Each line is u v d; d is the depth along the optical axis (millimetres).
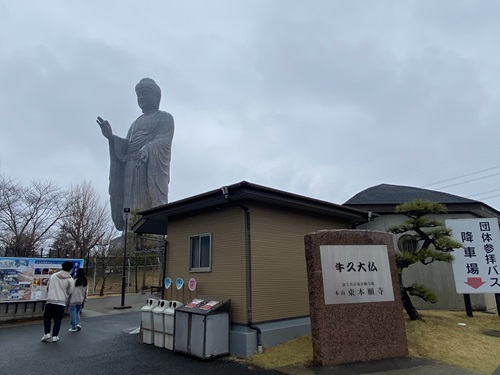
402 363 5766
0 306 10086
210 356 6035
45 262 10914
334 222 9281
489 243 9383
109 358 6230
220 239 7375
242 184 6223
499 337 7461
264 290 6875
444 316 9281
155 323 7262
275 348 6562
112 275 24156
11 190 24141
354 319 5973
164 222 9633
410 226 8938
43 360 6129
